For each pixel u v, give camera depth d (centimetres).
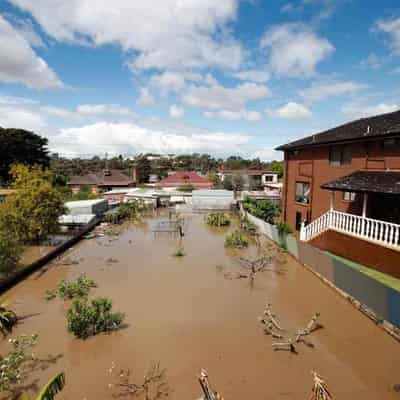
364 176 1362
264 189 5781
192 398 625
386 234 1101
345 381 685
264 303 1101
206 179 6638
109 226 2770
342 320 965
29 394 625
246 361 755
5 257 1273
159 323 947
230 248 1964
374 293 952
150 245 2061
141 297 1156
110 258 1716
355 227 1266
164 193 4644
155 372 708
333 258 1241
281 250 1852
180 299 1138
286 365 739
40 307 1057
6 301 1103
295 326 933
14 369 655
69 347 807
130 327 920
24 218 1706
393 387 668
